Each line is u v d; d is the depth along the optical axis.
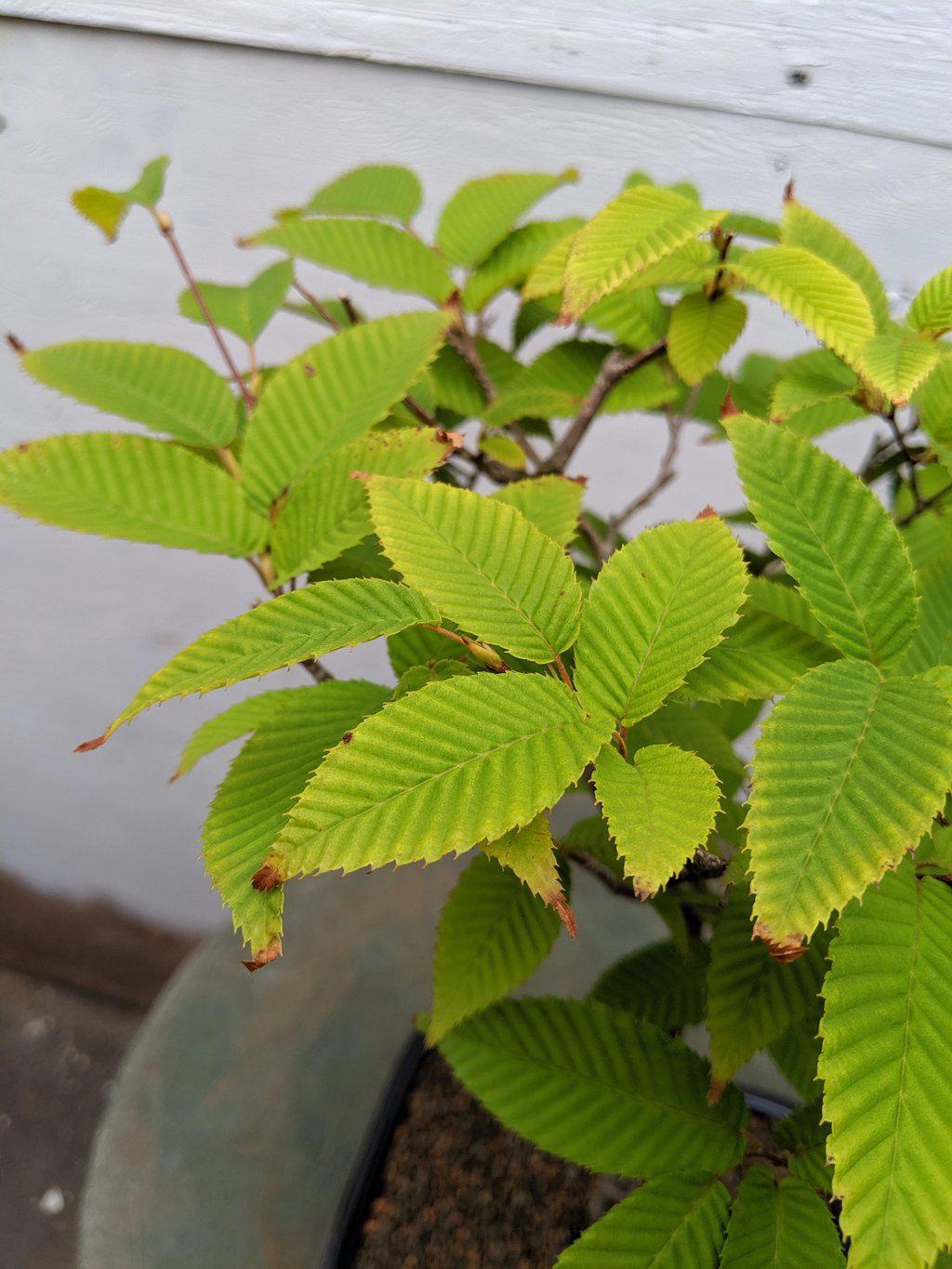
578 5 0.33
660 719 0.26
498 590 0.19
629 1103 0.24
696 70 0.34
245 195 0.41
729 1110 0.24
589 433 0.45
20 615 0.55
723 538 0.19
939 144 0.33
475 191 0.30
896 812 0.16
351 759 0.16
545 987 0.35
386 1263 0.28
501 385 0.33
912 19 0.31
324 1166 0.31
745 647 0.21
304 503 0.23
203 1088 0.33
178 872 0.65
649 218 0.22
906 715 0.17
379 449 0.23
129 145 0.40
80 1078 0.61
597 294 0.21
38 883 0.71
